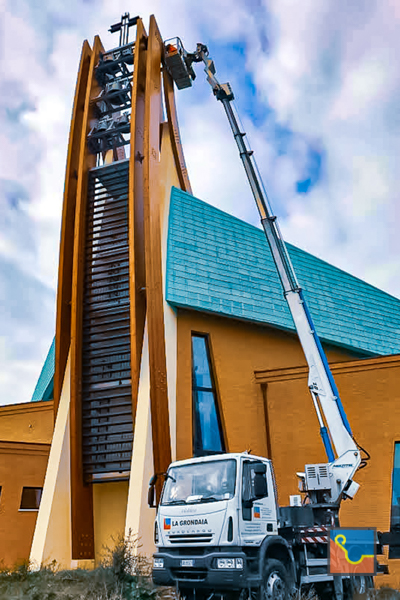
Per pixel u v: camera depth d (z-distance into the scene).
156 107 18.83
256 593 8.86
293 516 11.02
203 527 9.11
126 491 16.98
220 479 9.46
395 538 12.59
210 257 19.97
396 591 12.62
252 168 15.57
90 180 19.12
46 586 10.28
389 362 17.23
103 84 20.95
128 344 16.94
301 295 14.28
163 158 20.66
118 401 16.77
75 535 15.80
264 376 18.94
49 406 23.08
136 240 17.06
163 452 15.27
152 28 19.83
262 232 23.22
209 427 17.89
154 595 9.99
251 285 20.48
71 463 16.34
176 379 17.39
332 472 12.40
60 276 18.39
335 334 21.45
